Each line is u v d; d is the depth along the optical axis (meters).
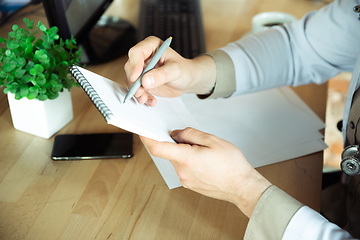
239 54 0.79
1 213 0.58
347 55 0.80
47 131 0.71
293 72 0.86
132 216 0.60
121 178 0.66
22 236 0.55
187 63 0.68
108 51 0.98
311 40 0.82
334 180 1.00
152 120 0.56
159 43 0.65
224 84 0.77
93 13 0.98
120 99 0.54
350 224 0.78
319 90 0.94
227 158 0.54
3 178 0.64
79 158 0.68
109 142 0.72
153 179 0.67
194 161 0.53
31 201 0.60
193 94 0.88
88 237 0.56
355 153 0.62
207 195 0.59
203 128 0.77
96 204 0.61
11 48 0.62
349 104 0.69
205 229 0.59
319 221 0.49
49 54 0.66
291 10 1.25
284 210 0.50
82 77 0.50
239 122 0.80
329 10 0.81
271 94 0.90
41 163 0.68
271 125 0.80
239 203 0.56
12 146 0.70
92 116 0.79
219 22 1.18
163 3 1.20
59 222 0.58
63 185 0.64
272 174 0.69
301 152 0.74
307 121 0.82
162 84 0.63
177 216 0.60
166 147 0.51
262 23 1.03
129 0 1.29
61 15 0.80
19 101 0.68
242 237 0.58
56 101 0.70
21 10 1.17
